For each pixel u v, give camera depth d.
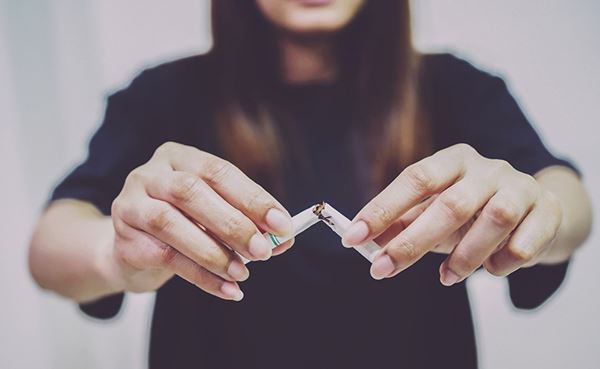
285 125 0.51
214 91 0.53
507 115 0.52
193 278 0.33
